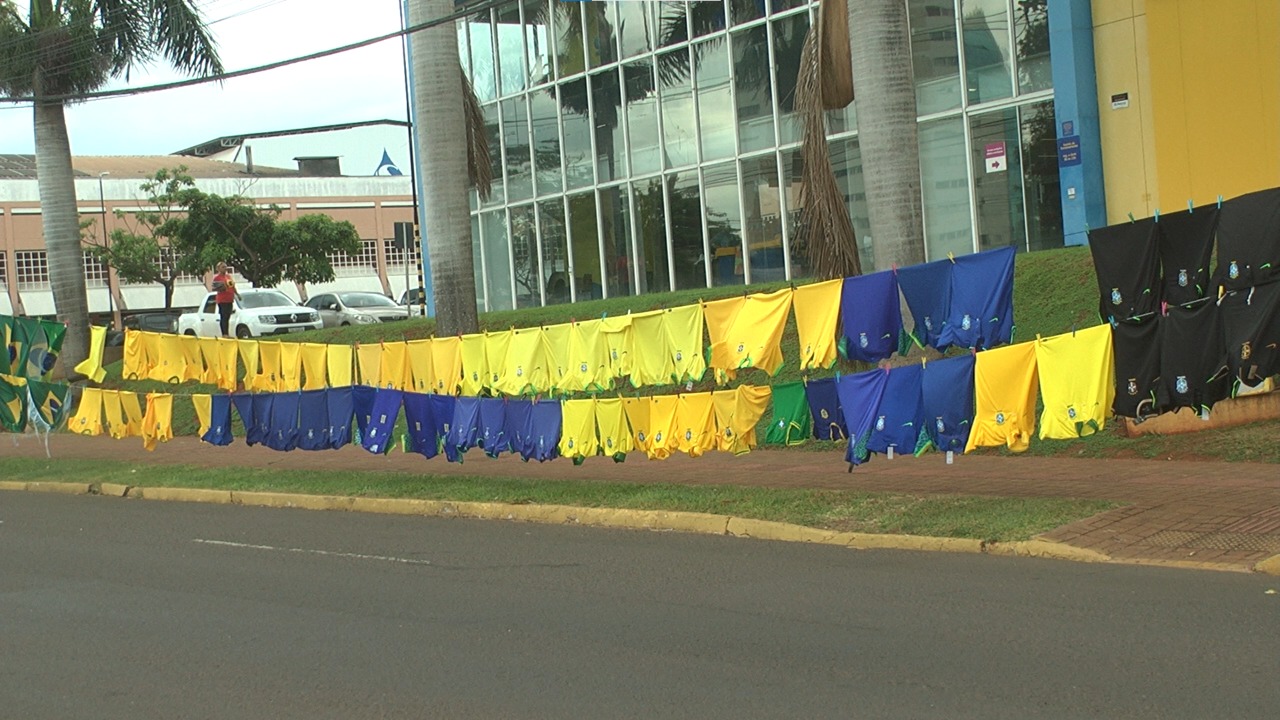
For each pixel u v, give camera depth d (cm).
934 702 572
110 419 1588
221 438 1495
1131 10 1794
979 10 1984
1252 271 817
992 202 1994
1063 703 561
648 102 2528
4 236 6028
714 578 888
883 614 752
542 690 624
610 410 1192
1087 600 759
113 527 1280
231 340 1501
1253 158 1705
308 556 1057
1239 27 1703
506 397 1405
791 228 2273
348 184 6862
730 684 618
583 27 2644
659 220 2534
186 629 793
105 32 2523
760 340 1087
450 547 1074
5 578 996
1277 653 623
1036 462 1299
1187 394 862
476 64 2931
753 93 2320
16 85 2583
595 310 2267
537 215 2820
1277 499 1005
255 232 4753
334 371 1429
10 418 1658
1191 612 715
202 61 2502
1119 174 1831
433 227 1745
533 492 1295
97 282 6222
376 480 1472
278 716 602
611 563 966
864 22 1257
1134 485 1116
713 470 1398
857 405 1034
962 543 944
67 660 725
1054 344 932
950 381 986
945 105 2041
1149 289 877
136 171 6725
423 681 650
